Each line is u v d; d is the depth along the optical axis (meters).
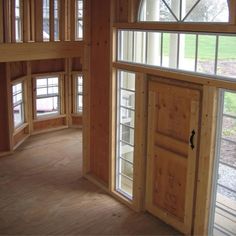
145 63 4.55
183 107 4.14
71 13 7.73
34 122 8.18
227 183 3.98
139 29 4.48
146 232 4.42
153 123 4.56
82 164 6.16
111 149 5.21
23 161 6.61
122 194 5.20
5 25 6.20
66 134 8.25
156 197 4.71
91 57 5.54
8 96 6.82
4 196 5.25
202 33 3.76
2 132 6.90
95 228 4.49
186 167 4.20
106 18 5.07
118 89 5.06
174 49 4.15
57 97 8.59
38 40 6.87
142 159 4.74
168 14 4.14
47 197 5.24
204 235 4.11
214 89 3.71
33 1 6.79
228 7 3.48
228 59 3.58
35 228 4.45
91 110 5.70
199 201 4.09
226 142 3.88
